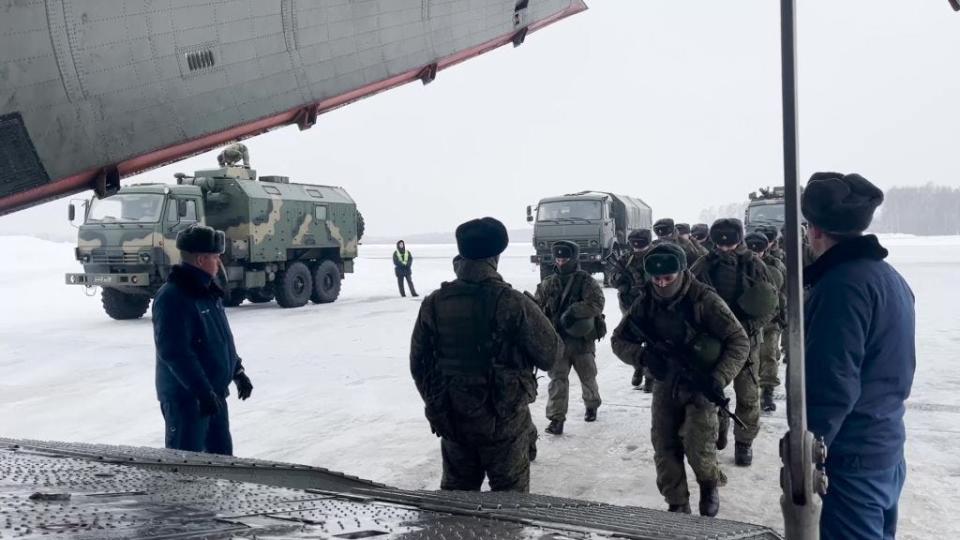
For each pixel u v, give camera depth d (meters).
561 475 5.46
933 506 4.60
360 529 1.32
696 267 5.86
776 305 5.61
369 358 10.90
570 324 6.43
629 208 27.03
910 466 5.39
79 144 4.01
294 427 7.05
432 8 5.27
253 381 9.33
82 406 8.24
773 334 7.38
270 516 1.42
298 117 5.07
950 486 4.95
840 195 2.50
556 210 23.05
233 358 4.65
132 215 16.14
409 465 5.77
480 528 1.38
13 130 3.81
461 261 3.74
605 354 11.05
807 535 1.84
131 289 16.23
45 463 2.12
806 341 2.50
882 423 2.51
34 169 3.94
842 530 2.51
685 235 12.18
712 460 4.27
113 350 12.16
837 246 2.54
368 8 4.93
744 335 4.23
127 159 4.22
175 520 1.34
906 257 42.09
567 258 6.56
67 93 3.88
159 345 4.19
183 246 4.35
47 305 20.81
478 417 3.58
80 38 3.83
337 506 1.61
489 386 3.58
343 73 4.97
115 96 4.02
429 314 3.71
